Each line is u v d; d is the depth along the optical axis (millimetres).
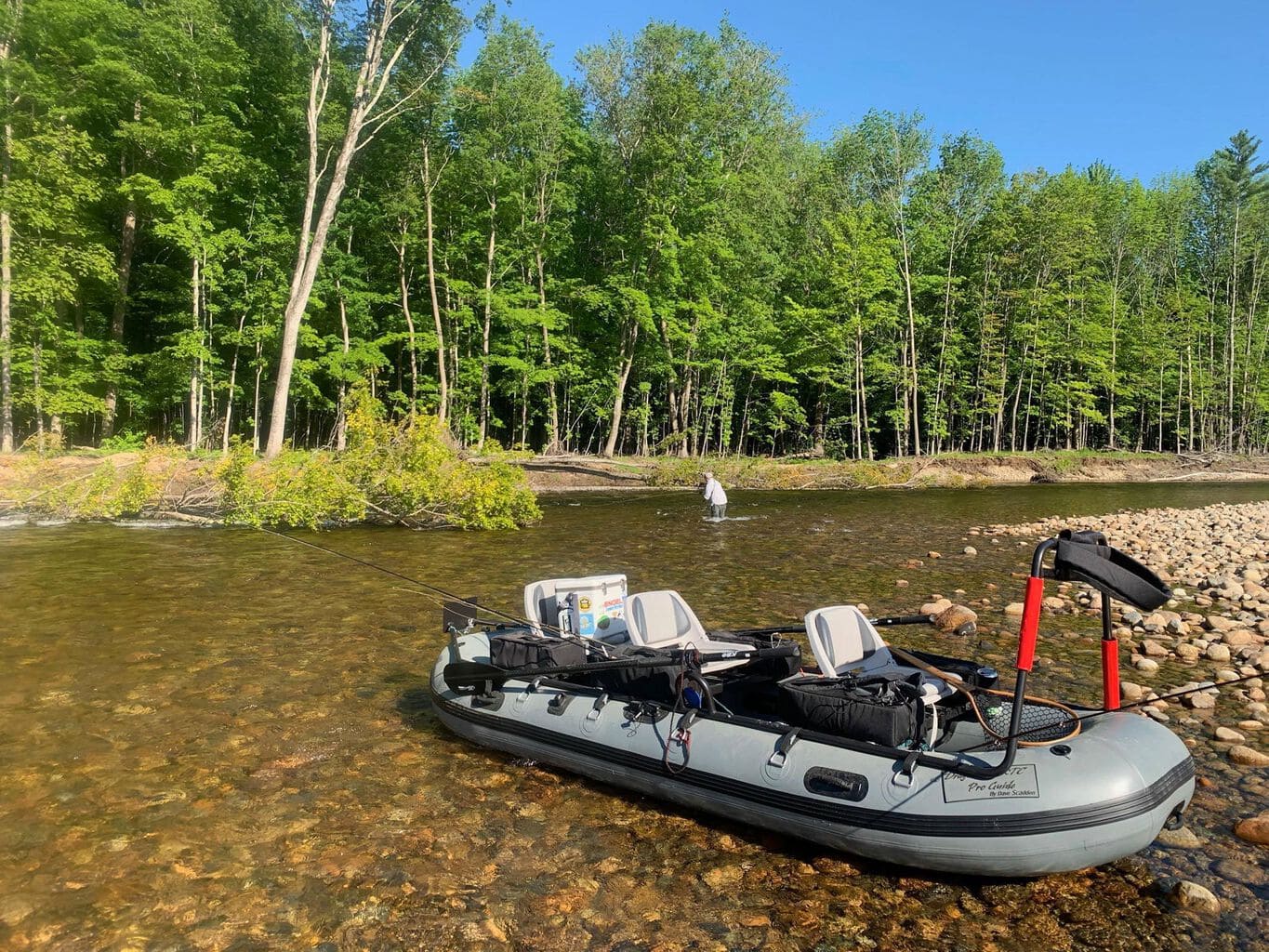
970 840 4008
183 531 17141
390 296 36406
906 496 29672
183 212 27203
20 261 23688
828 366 41156
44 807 5070
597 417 44250
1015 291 43656
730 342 40562
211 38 29438
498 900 4160
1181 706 6945
